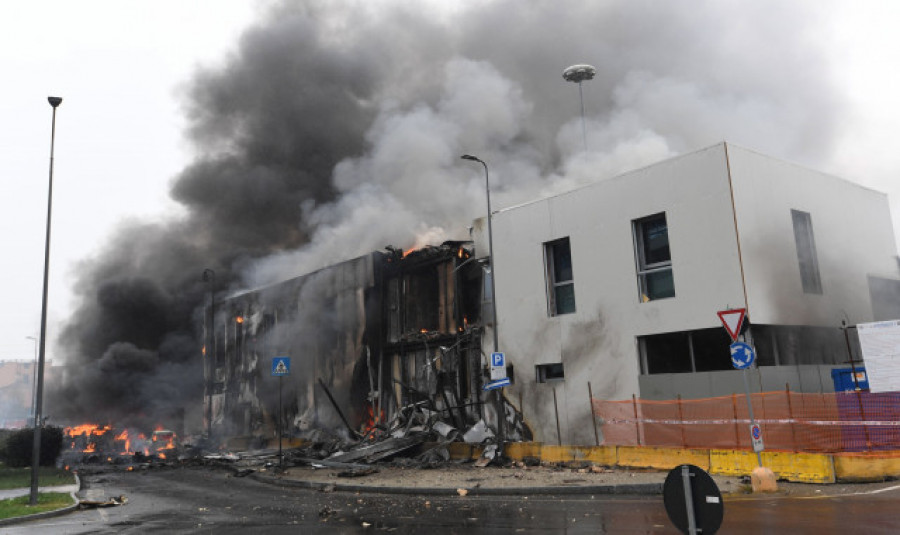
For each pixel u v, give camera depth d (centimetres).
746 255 1503
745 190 1552
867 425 1238
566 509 1038
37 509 1298
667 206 1644
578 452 1661
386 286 2775
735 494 1112
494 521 952
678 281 1599
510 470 1642
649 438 1579
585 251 1822
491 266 1953
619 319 1712
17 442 2731
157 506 1356
